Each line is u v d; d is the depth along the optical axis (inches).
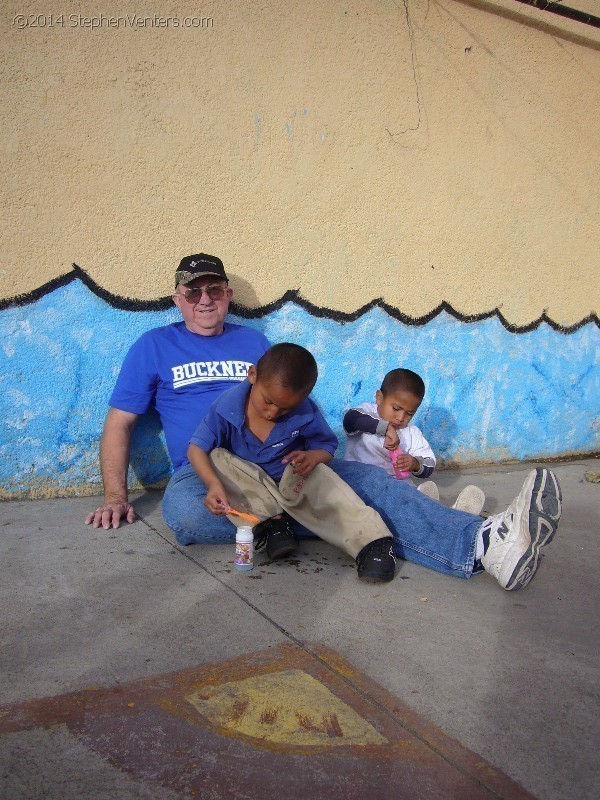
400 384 131.7
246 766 65.8
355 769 66.3
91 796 60.7
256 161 145.1
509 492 163.8
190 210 140.5
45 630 87.7
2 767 63.3
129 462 144.0
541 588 111.1
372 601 101.7
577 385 202.4
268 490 113.9
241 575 108.0
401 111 159.3
